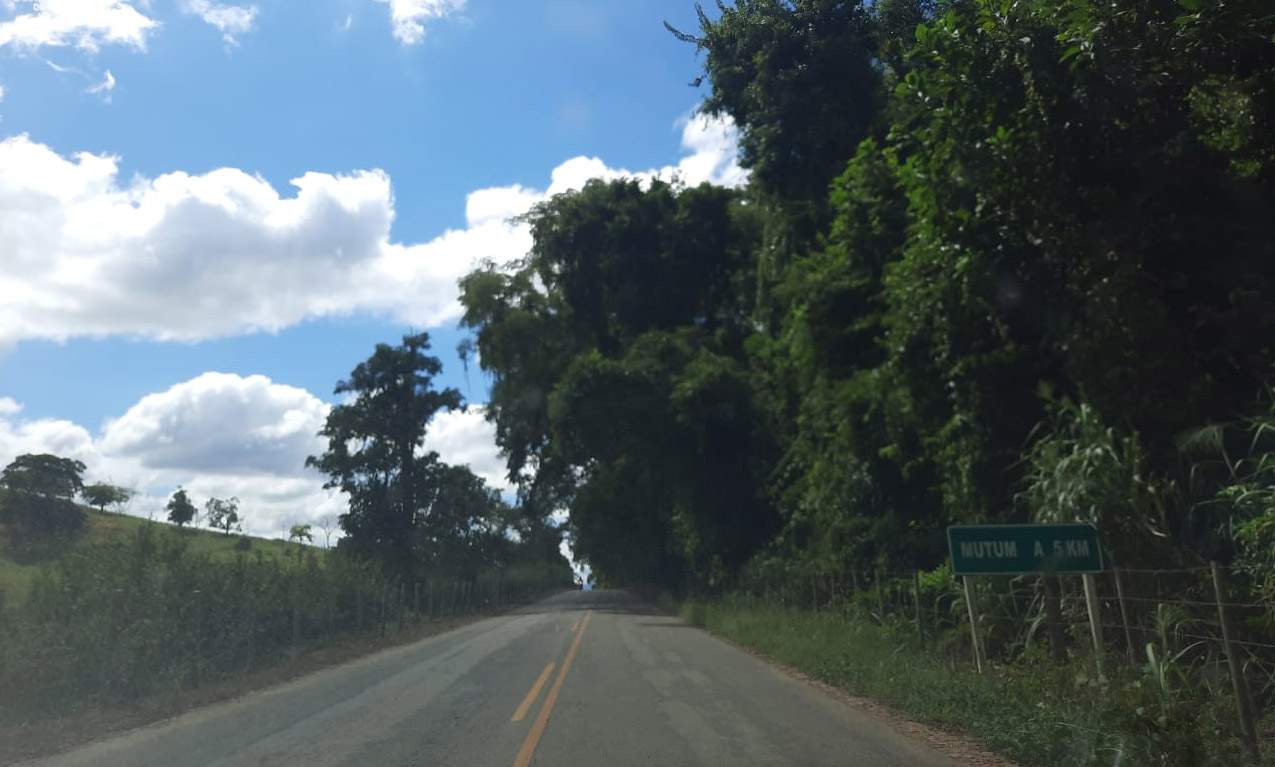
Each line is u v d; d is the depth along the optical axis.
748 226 45.62
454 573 61.53
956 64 13.94
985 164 13.64
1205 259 12.56
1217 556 10.97
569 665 18.20
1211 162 12.53
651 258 47.22
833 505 23.67
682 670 17.23
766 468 37.09
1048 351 14.98
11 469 45.75
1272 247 12.07
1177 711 7.84
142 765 9.81
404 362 63.94
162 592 17.72
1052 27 13.17
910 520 21.16
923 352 17.19
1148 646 9.02
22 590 18.67
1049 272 14.19
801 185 30.56
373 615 33.75
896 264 18.80
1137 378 12.36
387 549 59.75
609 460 47.06
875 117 28.83
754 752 9.58
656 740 10.25
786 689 14.52
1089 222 13.14
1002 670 12.70
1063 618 12.62
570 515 59.19
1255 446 11.17
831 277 22.98
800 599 27.45
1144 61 12.01
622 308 47.78
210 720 13.00
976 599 14.46
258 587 22.56
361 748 10.22
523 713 12.24
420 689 15.32
